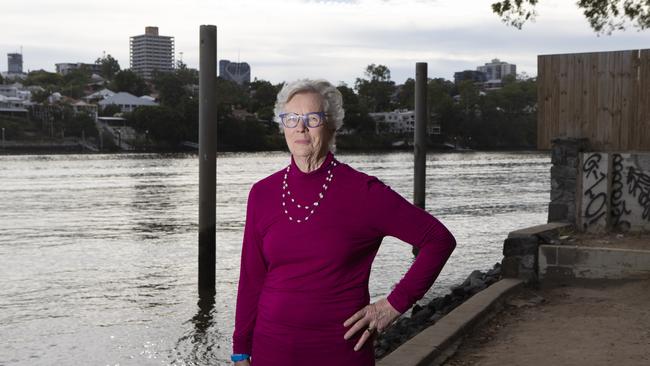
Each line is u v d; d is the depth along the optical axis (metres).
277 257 2.29
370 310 2.25
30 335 9.88
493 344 5.92
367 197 2.25
